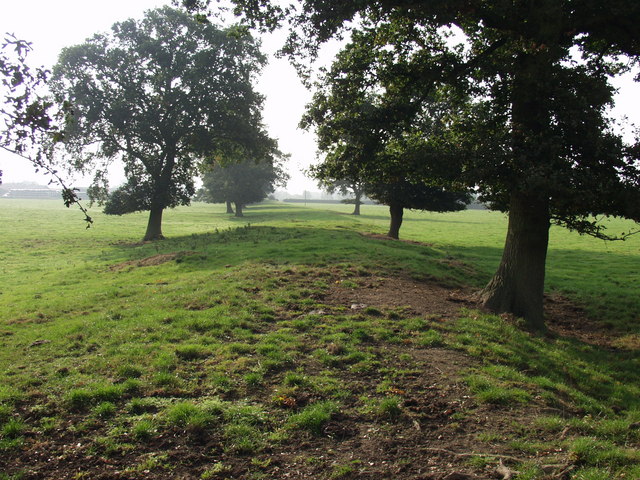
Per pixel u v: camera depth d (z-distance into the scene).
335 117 14.59
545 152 11.13
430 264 19.17
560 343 11.33
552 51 11.33
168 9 33.75
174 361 8.18
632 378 9.65
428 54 14.24
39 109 6.10
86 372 7.85
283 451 5.86
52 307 13.13
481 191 13.41
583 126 11.06
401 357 8.97
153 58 33.19
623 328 13.73
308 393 7.27
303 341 9.48
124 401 6.82
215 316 10.78
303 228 31.83
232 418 6.42
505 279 13.16
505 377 8.53
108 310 12.09
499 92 12.87
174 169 38.03
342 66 14.22
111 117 32.66
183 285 14.51
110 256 26.14
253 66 35.41
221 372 7.81
